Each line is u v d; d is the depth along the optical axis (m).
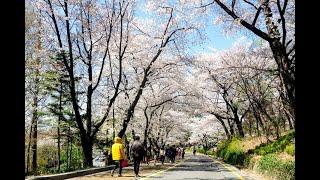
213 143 85.50
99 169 20.12
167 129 54.75
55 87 26.42
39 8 20.78
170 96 37.56
